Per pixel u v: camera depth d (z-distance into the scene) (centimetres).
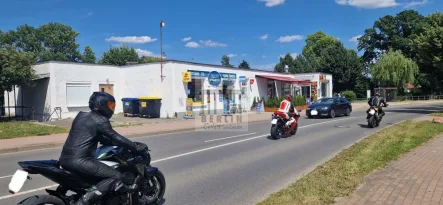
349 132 1446
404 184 576
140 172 462
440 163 735
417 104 4228
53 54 5688
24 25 5875
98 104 429
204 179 690
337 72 5656
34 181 677
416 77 5559
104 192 414
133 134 1434
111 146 452
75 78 2255
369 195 521
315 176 650
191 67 2416
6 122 1881
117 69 2508
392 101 5116
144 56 5984
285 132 1301
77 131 415
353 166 723
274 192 591
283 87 3578
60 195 411
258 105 2939
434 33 2341
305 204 492
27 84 2017
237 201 551
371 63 6825
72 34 6041
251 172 746
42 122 1948
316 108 2267
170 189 619
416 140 1069
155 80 2367
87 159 412
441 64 2400
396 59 5181
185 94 2373
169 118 2245
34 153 1077
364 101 5097
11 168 841
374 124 1606
